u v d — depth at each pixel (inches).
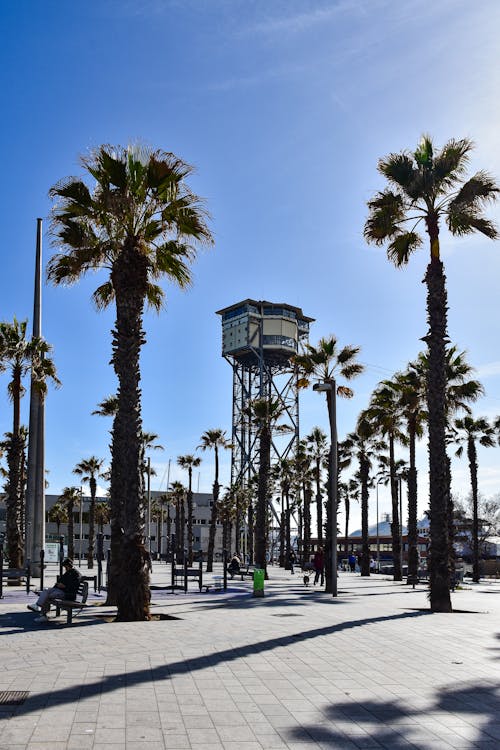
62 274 757.9
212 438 2453.2
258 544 1695.4
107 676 359.9
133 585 630.5
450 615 722.2
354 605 844.0
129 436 657.0
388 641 506.9
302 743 255.6
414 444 1648.6
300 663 409.4
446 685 353.7
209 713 294.0
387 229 890.1
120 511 798.5
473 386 1418.6
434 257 856.9
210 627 571.5
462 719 290.0
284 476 3309.5
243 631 547.8
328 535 1160.2
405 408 1643.7
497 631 573.0
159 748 245.4
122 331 673.0
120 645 463.8
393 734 267.7
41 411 1395.2
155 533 5201.8
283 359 4138.8
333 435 1091.9
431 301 848.9
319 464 2642.7
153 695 321.7
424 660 426.3
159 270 781.3
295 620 641.6
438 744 255.4
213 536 2304.4
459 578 1686.8
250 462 3858.3
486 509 3666.3
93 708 295.6
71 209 711.7
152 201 717.3
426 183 837.8
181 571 1069.1
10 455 1412.4
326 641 500.7
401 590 1221.7
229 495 3858.3
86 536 4744.1
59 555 1581.0
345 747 251.3
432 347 840.9
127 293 679.7
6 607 768.9
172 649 449.4
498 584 1813.5
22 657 414.0
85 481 3238.2
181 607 786.2
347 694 332.5
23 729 262.8
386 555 4347.9
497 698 326.3
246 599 927.0
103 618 650.8
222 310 4227.4
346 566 3029.0
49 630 546.3
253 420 1879.9
